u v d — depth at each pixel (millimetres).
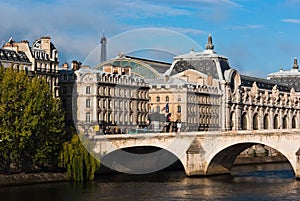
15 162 148000
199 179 158125
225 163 170125
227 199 125000
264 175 169375
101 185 143625
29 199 123625
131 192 133500
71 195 128875
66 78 194250
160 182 150750
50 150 148625
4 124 143625
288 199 124688
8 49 178250
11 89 147250
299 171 152125
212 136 162500
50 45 191000
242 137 158250
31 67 181375
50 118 150750
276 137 154000
